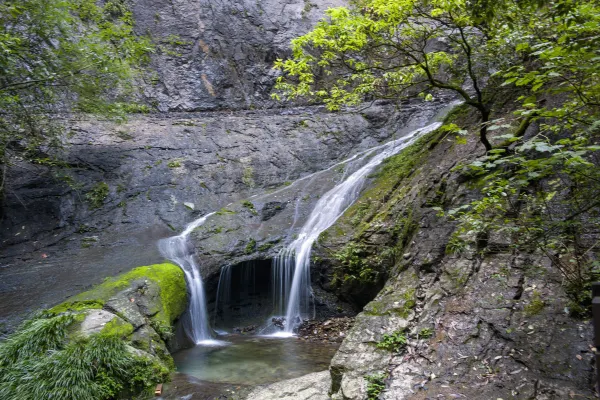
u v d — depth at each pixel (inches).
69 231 399.5
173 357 273.9
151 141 496.7
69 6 365.1
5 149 374.6
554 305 177.2
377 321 204.5
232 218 412.8
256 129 536.7
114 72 376.8
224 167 482.9
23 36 323.6
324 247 347.6
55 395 191.3
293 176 486.6
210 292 343.6
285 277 354.9
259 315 355.3
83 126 489.1
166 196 442.3
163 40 622.2
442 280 215.3
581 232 188.2
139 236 394.9
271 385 209.5
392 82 310.0
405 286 225.5
